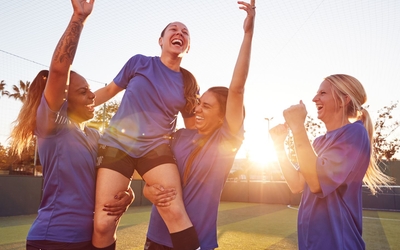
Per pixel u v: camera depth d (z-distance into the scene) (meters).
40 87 1.96
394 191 14.77
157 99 2.15
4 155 14.98
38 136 1.91
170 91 2.21
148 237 2.05
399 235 7.52
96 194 1.91
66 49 1.73
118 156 1.96
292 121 1.80
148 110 2.12
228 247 5.79
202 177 1.93
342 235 1.73
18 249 5.39
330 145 1.85
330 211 1.77
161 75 2.26
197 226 1.90
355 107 1.97
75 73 2.07
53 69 1.71
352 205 1.81
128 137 2.02
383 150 26.05
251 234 7.23
